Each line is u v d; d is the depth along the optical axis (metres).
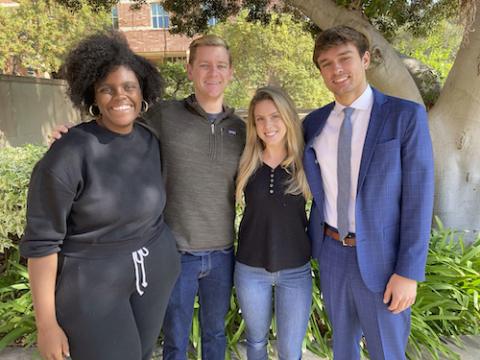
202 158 2.10
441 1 5.14
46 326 1.49
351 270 2.00
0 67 11.09
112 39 1.65
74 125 1.72
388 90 4.06
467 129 3.57
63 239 1.54
